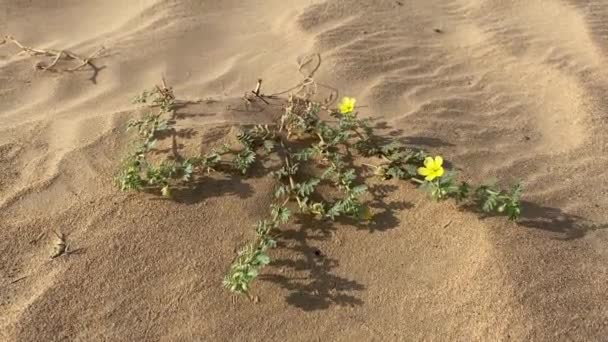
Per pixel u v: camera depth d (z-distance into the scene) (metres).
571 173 0.73
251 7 1.13
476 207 0.66
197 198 0.67
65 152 0.73
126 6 1.14
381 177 0.70
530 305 0.56
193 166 0.69
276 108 0.81
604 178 0.72
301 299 0.58
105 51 0.98
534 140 0.79
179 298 0.58
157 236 0.63
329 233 0.64
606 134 0.79
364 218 0.65
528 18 1.11
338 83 0.89
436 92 0.89
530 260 0.60
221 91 0.88
